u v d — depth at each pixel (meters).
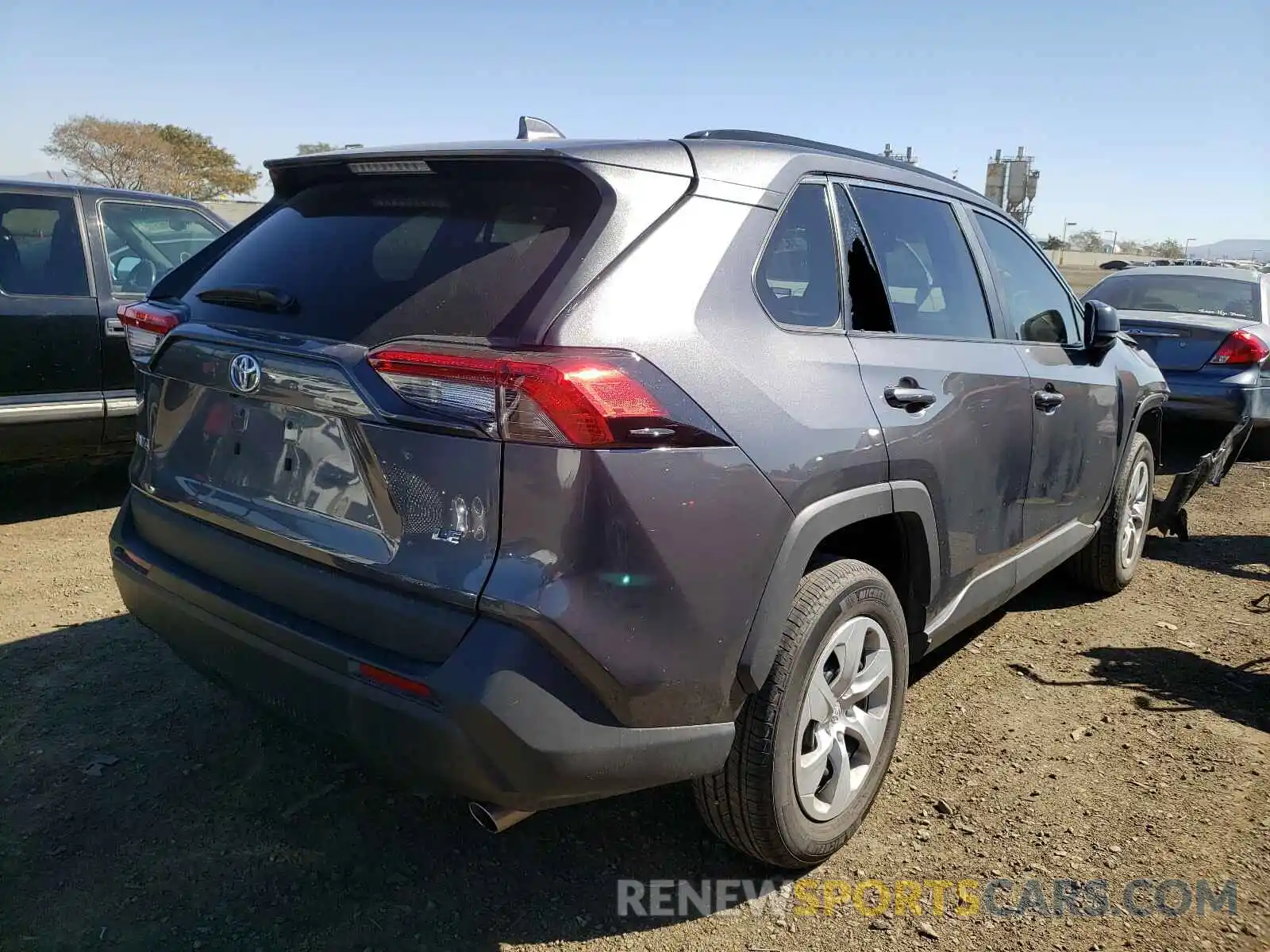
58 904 2.37
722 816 2.40
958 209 3.47
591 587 1.92
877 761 2.75
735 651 2.17
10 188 5.32
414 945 2.29
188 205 6.25
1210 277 8.52
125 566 2.71
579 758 1.95
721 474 2.09
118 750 3.06
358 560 2.08
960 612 3.18
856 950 2.32
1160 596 4.77
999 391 3.23
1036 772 3.10
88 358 5.42
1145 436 4.86
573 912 2.42
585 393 1.88
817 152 2.80
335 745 2.19
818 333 2.55
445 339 2.01
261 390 2.25
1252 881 2.56
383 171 2.47
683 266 2.20
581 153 2.17
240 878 2.49
